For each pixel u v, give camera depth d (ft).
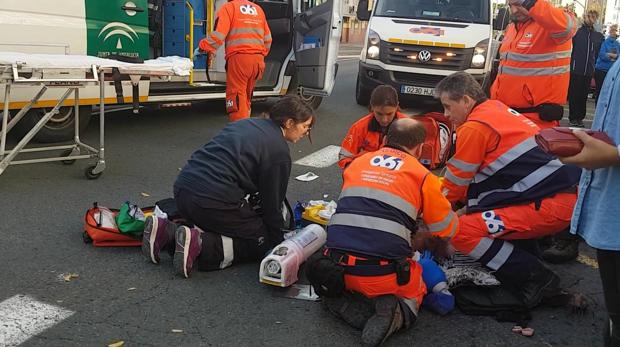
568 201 10.96
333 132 26.94
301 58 29.19
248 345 9.61
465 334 10.23
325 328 10.23
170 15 26.32
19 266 11.94
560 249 13.30
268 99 34.42
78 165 19.31
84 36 20.52
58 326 9.86
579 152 6.23
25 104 19.25
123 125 26.05
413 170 9.91
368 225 9.71
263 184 12.10
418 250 11.05
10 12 18.45
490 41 30.83
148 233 12.10
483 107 11.41
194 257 11.66
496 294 11.07
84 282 11.44
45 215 14.76
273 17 28.86
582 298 11.02
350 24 119.14
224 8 21.61
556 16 15.37
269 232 12.59
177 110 30.40
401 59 30.86
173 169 19.61
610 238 6.39
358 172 10.23
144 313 10.44
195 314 10.50
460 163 11.24
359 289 9.83
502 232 10.96
